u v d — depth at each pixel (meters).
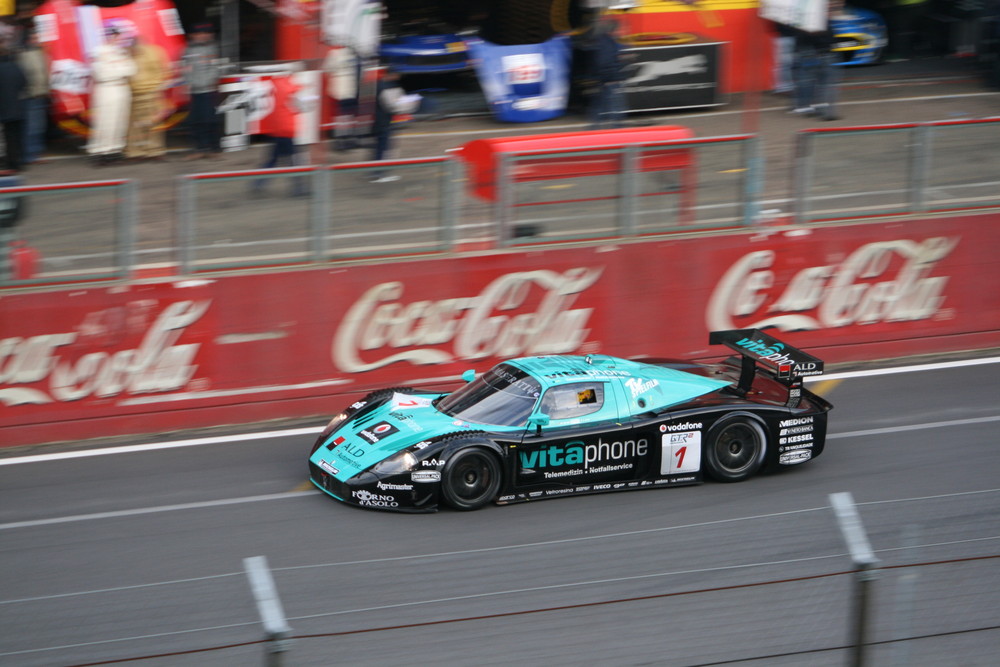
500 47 30.97
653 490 15.37
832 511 14.29
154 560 13.10
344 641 10.82
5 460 16.34
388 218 18.25
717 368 17.20
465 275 18.69
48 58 26.67
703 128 30.53
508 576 12.38
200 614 11.55
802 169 20.30
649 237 19.64
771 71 34.19
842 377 20.11
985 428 17.75
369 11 26.45
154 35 27.59
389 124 25.05
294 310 17.94
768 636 10.65
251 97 27.50
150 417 17.47
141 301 17.11
